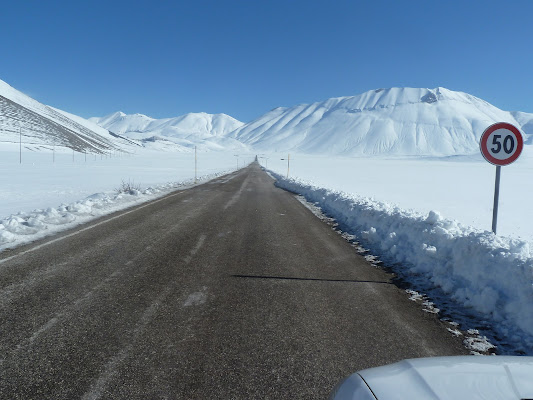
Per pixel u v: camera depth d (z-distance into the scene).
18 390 2.42
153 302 4.11
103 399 2.36
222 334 3.39
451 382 1.52
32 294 4.20
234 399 2.41
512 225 11.56
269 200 16.25
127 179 26.55
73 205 10.70
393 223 8.30
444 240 6.00
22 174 28.83
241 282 4.97
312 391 2.53
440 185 28.19
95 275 4.98
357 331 3.59
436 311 4.25
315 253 6.90
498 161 5.32
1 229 7.48
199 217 10.53
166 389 2.49
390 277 5.57
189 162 75.88
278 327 3.60
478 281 4.70
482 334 3.66
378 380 1.58
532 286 3.88
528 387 1.50
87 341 3.14
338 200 13.48
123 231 8.06
